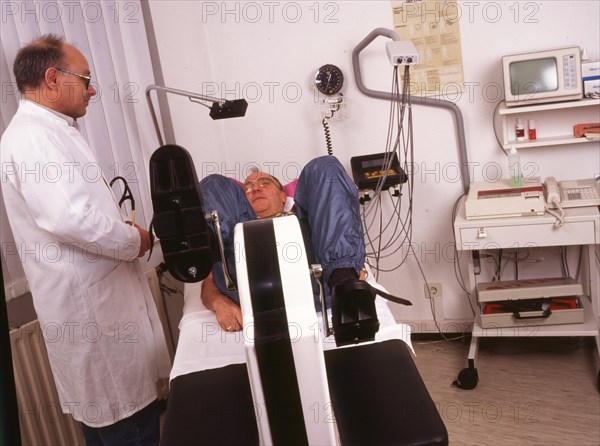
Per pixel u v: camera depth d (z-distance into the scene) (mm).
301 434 1205
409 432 1233
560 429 2154
